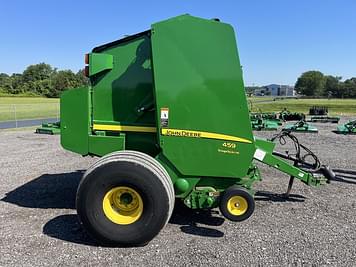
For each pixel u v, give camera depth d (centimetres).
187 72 445
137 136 496
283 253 397
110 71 496
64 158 968
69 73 9750
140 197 405
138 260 378
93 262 372
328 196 628
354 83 11412
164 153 454
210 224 482
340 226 483
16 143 1267
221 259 381
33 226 468
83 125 494
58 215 509
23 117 2836
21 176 750
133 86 490
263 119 1967
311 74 12988
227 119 454
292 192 650
